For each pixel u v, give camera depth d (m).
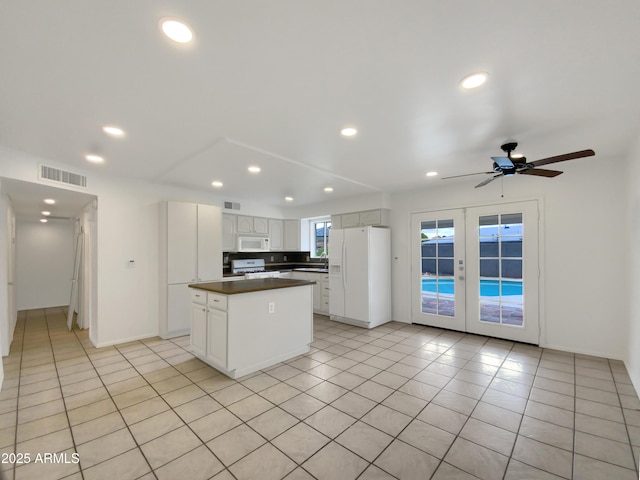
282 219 6.95
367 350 3.76
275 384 2.82
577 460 1.81
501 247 4.15
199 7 1.22
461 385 2.78
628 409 2.35
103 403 2.48
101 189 3.91
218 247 4.87
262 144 2.84
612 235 3.37
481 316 4.34
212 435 2.05
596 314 3.46
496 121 2.35
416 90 1.90
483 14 1.27
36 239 6.42
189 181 4.36
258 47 1.47
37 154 3.08
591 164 3.49
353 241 5.03
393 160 3.36
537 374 3.00
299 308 3.61
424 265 4.96
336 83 1.81
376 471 1.73
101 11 1.23
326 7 1.23
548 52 1.52
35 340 4.21
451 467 1.76
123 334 4.09
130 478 1.67
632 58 1.56
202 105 2.07
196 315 3.44
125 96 1.94
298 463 1.79
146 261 4.32
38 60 1.55
